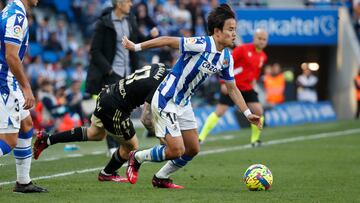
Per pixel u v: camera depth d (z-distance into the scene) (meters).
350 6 81.44
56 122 54.94
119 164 28.12
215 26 24.39
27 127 24.50
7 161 33.75
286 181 29.67
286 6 80.06
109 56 37.22
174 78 24.92
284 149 44.00
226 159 38.12
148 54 65.69
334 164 36.19
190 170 33.09
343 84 76.88
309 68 79.62
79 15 73.38
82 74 64.69
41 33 67.44
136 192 25.70
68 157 37.94
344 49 76.12
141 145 45.00
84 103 53.53
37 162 35.44
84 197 24.25
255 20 72.12
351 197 25.39
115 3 37.00
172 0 75.38
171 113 25.03
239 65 44.06
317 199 24.77
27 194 24.67
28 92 22.69
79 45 72.12
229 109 62.09
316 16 74.06
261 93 74.50
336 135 54.66
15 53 22.45
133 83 26.00
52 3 73.62
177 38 24.41
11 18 22.53
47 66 63.62
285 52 80.06
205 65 24.64
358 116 74.38
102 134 27.22
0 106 22.78
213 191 26.34
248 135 54.72
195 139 26.12
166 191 26.09
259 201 23.98
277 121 66.56
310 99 75.88
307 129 60.62
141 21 67.56
